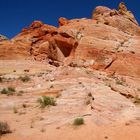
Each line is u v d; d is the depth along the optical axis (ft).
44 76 112.06
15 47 167.94
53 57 143.23
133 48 132.57
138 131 52.60
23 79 109.50
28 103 76.33
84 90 81.66
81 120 56.34
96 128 53.98
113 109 67.51
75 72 105.81
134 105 75.05
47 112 66.39
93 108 65.46
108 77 115.34
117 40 139.85
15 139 49.60
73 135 50.49
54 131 53.16
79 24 151.23
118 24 157.58
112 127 55.11
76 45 136.67
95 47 131.64
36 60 160.86
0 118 64.44
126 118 62.18
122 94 91.35
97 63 126.41
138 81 118.73
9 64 147.13
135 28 161.38
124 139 48.26
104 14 162.71
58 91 86.33
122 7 171.32
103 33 142.31
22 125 58.49
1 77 116.06
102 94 79.05
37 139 49.24
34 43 183.01
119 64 125.18
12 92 90.02
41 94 85.76
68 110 65.72
